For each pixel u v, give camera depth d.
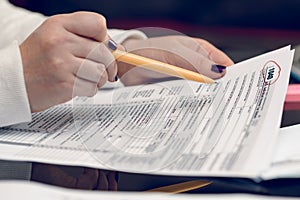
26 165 0.41
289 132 0.43
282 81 0.50
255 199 0.31
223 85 0.53
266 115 0.44
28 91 0.51
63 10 1.31
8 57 0.52
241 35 0.99
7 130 0.50
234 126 0.43
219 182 0.38
